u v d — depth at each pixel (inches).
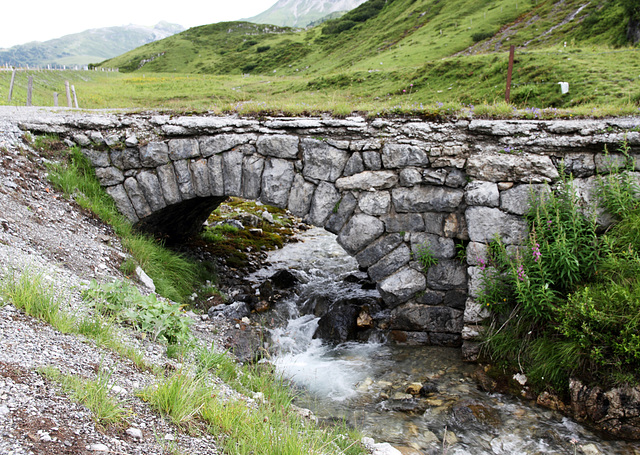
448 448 203.9
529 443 206.5
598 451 199.0
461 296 301.1
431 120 321.1
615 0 1283.2
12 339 143.9
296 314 376.2
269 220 669.3
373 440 199.0
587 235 251.9
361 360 298.7
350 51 2202.3
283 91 1104.2
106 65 3567.9
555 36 1343.5
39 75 1186.6
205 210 483.2
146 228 394.6
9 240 233.6
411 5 2472.9
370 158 308.0
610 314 217.6
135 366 166.9
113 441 113.3
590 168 270.2
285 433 150.2
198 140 342.0
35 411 111.7
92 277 253.3
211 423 145.3
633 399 205.9
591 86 660.1
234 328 323.0
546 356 242.8
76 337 166.6
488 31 1558.8
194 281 378.3
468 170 285.6
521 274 251.0
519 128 286.0
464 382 260.5
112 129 356.5
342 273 470.0
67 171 342.3
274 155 328.8
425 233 303.3
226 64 2837.1
